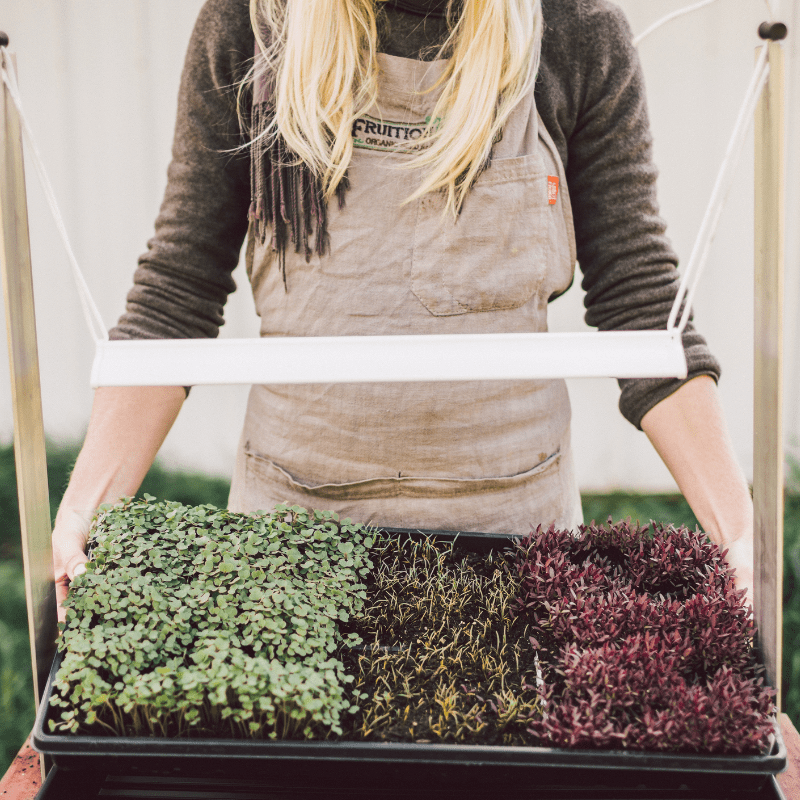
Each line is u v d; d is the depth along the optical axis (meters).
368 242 1.21
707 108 3.23
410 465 1.30
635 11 3.18
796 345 3.30
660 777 0.75
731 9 3.12
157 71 3.50
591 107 1.23
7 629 2.34
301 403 1.29
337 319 1.25
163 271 1.25
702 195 3.32
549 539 1.08
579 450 3.68
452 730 0.80
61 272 3.68
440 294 1.23
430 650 0.93
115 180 3.61
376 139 1.17
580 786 0.76
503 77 1.10
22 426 0.82
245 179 1.29
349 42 1.06
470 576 1.09
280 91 1.08
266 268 1.29
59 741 0.75
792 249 3.26
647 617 0.90
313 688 0.77
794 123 3.11
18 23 3.43
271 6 1.14
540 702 0.83
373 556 1.14
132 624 0.87
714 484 1.12
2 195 0.79
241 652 0.82
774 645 0.85
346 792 0.78
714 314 3.47
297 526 1.07
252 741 0.76
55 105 3.51
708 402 1.15
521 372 0.74
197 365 0.76
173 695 0.79
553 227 1.24
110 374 0.76
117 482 1.14
